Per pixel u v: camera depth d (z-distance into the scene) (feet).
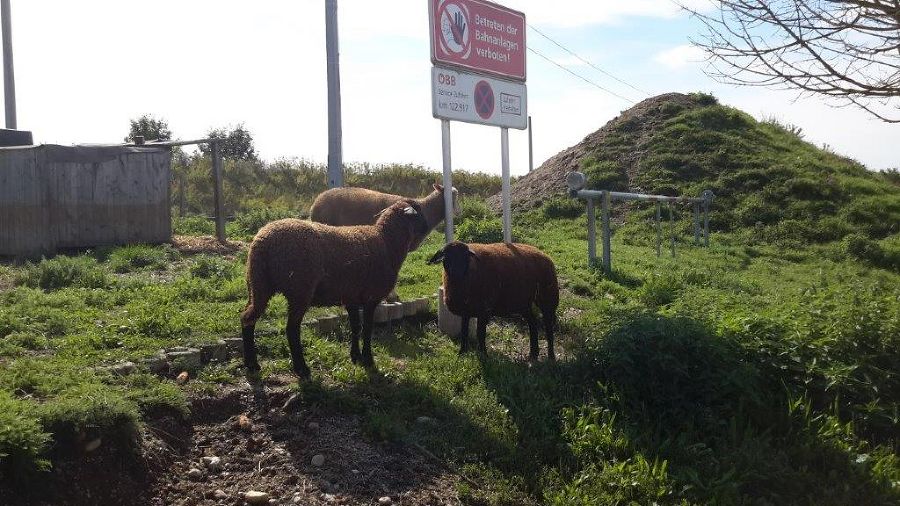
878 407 21.74
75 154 42.14
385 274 23.52
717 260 54.80
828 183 72.43
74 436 15.69
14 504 14.19
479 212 61.41
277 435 18.58
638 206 69.36
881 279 51.37
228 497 16.25
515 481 18.20
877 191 72.64
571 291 38.65
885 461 20.04
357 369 22.49
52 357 20.22
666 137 81.35
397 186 97.91
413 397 21.09
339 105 41.57
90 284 30.30
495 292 25.84
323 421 19.30
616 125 87.10
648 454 19.40
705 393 21.42
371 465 17.89
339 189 32.76
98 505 15.28
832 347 23.17
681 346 21.70
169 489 16.37
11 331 22.17
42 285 30.07
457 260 24.79
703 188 70.85
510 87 33.19
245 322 21.03
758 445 19.79
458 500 17.10
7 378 17.80
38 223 41.01
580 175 43.37
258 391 20.21
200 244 45.93
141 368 19.98
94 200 42.88
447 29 29.40
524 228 64.75
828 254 60.08
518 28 33.63
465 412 20.59
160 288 29.55
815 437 20.48
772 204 69.10
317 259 21.16
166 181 46.06
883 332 23.53
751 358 22.76
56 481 15.01
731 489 18.01
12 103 63.05
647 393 21.77
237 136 113.29
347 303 22.88
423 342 27.48
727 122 85.87
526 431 20.04
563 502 17.37
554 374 23.44
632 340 22.13
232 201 81.76
